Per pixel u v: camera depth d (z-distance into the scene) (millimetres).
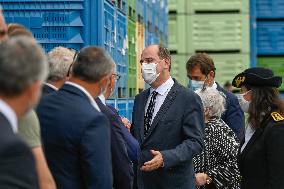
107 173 4875
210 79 9000
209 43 16781
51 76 5406
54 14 7305
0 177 3158
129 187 5664
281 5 17250
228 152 7426
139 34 10141
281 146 6148
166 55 7070
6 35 4363
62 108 4938
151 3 11484
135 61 9734
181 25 16781
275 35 17266
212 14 16812
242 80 6484
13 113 3418
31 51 3402
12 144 3197
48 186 4375
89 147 4836
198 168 7406
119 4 8633
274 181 6133
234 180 7438
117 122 5676
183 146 6816
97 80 5078
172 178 7004
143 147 7090
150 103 7152
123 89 8828
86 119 4871
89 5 7277
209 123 7512
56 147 4914
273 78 6395
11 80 3348
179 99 7023
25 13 7324
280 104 6344
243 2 16781
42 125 4945
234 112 9031
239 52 16812
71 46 7273
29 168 3246
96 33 7277
